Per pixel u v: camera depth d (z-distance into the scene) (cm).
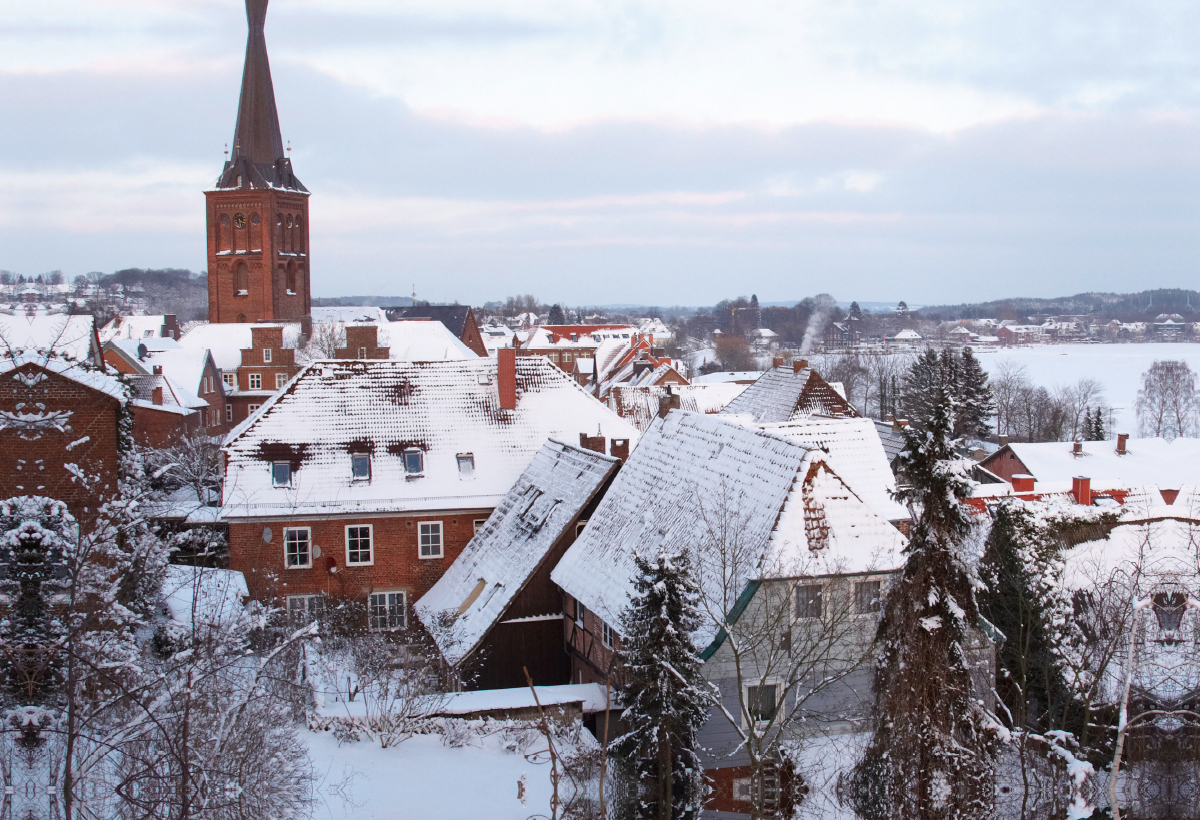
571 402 4688
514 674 3494
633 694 2270
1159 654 2789
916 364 10938
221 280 11856
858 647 2652
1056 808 2238
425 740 2794
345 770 2536
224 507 4031
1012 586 2802
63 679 1981
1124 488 4266
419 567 4256
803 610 2648
